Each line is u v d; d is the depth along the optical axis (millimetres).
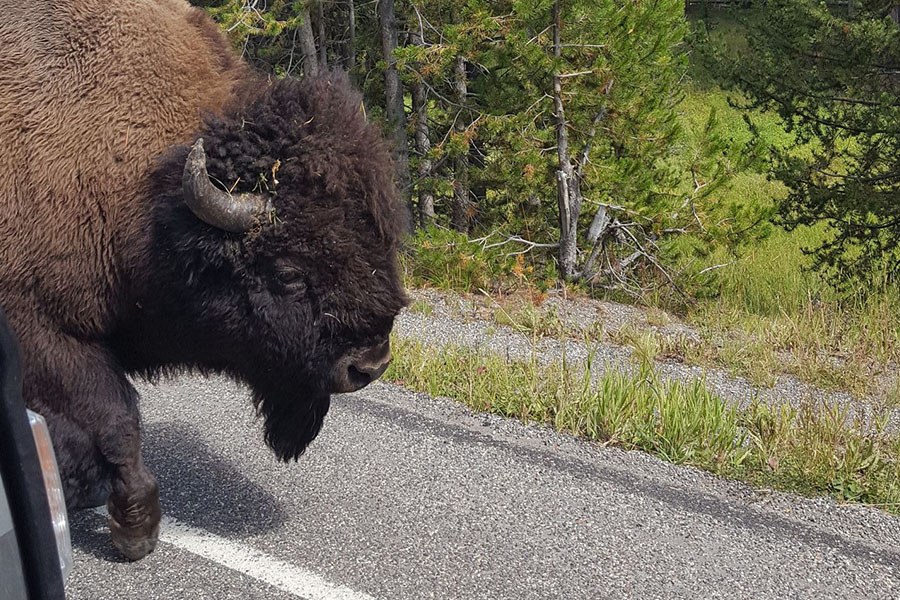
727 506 4070
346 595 3273
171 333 3688
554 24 9109
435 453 4516
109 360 3611
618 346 7105
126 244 3500
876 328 7348
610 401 4980
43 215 3389
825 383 6332
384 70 10359
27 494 1682
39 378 3408
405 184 10078
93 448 3467
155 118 3568
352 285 3361
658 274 9773
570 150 9547
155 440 4617
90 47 3533
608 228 9883
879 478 4383
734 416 4957
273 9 10141
